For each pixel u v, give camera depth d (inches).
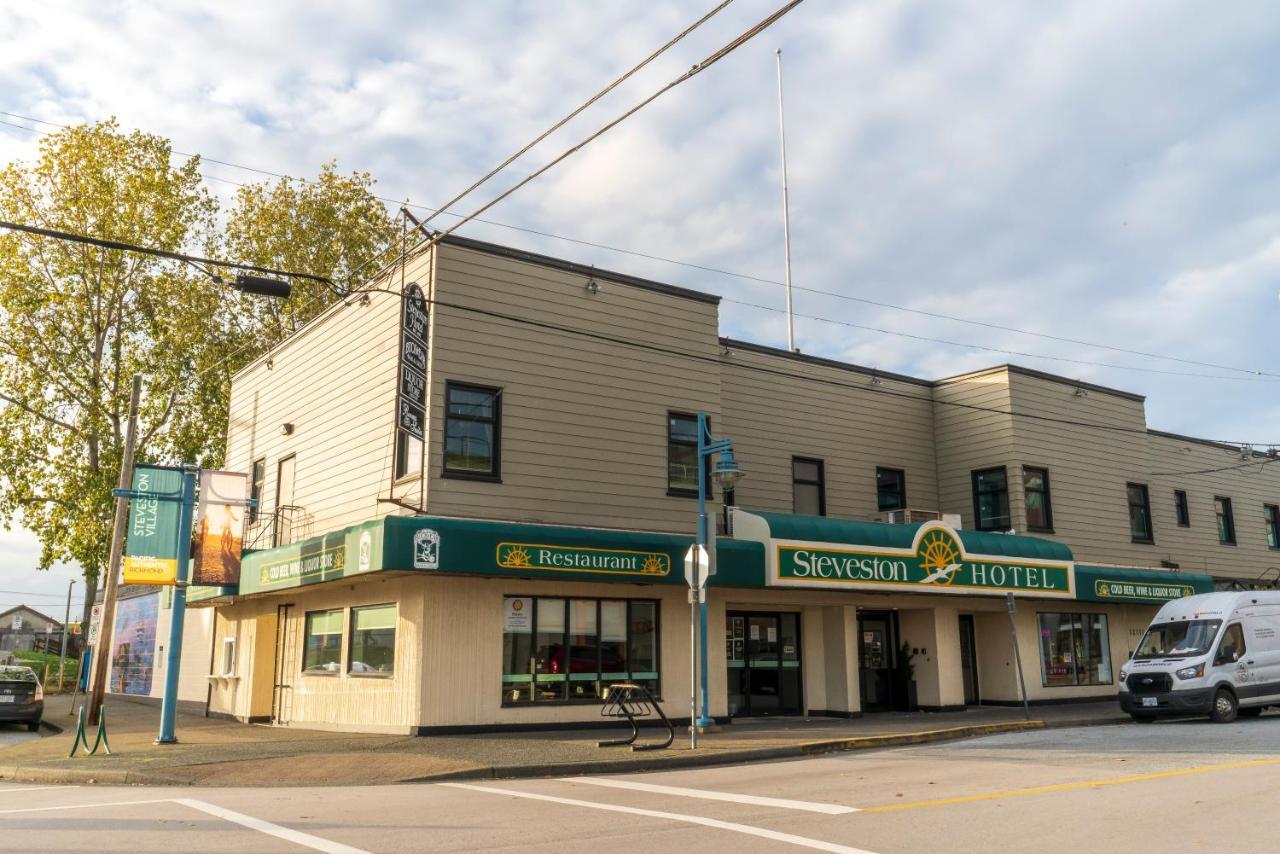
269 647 908.6
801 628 863.7
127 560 707.4
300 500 858.1
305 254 1417.3
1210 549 1251.8
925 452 1034.7
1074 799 395.5
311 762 536.7
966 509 1011.9
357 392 781.9
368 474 748.6
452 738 637.3
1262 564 1323.8
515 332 722.8
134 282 1369.3
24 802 435.5
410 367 660.1
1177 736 663.1
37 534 1369.3
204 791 469.4
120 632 1481.3
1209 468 1289.4
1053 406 1035.9
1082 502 1044.5
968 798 402.6
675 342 802.8
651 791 443.8
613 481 748.0
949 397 1042.1
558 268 751.7
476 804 406.0
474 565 636.1
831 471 948.0
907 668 914.7
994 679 984.3
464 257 709.9
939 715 865.5
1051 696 991.6
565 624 713.0
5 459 1327.5
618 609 738.2
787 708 846.5
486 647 677.3
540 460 716.7
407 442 709.9
